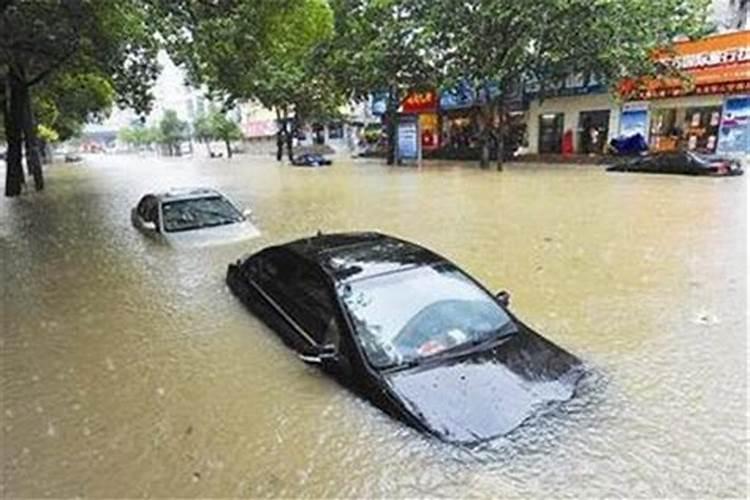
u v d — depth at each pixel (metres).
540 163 30.31
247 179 28.75
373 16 29.58
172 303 8.02
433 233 12.39
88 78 23.62
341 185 23.30
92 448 4.61
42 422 5.03
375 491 3.94
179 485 4.11
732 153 24.66
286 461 4.31
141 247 11.51
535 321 7.00
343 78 31.31
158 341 6.71
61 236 13.52
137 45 16.45
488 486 3.89
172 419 4.99
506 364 4.77
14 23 12.70
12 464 4.42
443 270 5.68
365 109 51.69
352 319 5.12
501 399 4.44
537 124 33.56
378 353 4.84
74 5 12.38
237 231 11.75
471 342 4.97
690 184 19.14
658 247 10.47
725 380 5.41
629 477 3.99
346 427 4.59
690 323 6.84
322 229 13.30
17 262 11.02
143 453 4.51
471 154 35.66
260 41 13.80
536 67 25.94
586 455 4.17
